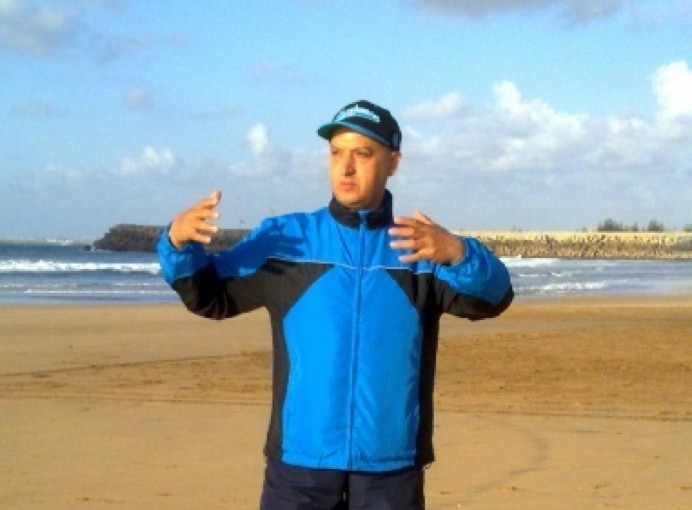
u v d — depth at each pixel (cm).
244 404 1152
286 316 357
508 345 1941
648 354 1784
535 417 1059
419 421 355
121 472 773
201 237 336
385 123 360
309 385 349
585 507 668
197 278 350
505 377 1458
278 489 352
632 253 15588
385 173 364
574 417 1063
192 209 340
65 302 3509
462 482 745
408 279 356
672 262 12912
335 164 363
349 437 345
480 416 1063
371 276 355
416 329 355
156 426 986
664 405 1171
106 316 2745
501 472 779
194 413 1075
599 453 857
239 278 362
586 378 1448
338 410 346
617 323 2600
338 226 363
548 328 2405
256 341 2058
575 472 780
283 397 355
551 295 4347
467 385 1362
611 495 703
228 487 724
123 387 1324
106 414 1062
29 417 1038
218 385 1352
